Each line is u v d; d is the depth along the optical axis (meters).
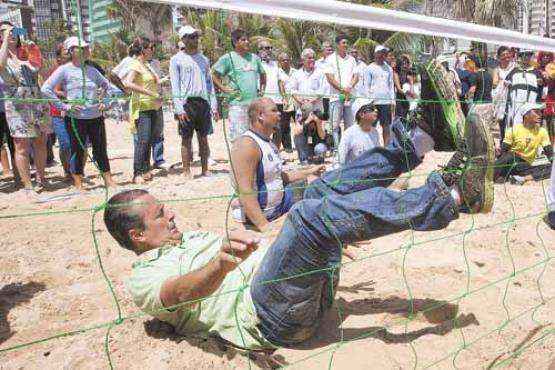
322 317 2.60
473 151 2.49
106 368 2.23
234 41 5.66
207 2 1.81
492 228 4.47
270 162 3.28
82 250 4.06
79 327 2.75
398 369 2.38
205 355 2.35
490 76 7.88
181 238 2.56
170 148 10.18
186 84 6.33
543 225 4.59
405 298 3.09
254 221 3.12
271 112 3.22
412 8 15.70
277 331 2.43
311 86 7.30
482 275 3.45
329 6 2.14
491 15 14.78
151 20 7.83
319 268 2.35
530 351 2.56
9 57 5.78
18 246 4.13
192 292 2.23
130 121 6.49
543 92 7.86
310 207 2.29
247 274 2.52
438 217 2.36
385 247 4.03
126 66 6.32
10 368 2.31
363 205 2.27
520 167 6.49
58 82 5.71
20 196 5.82
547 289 3.27
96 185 6.48
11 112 5.71
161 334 2.54
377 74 7.40
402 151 3.20
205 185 6.24
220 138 11.43
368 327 2.76
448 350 2.57
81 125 5.85
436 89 3.04
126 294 3.20
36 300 3.11
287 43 15.13
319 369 2.36
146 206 2.46
